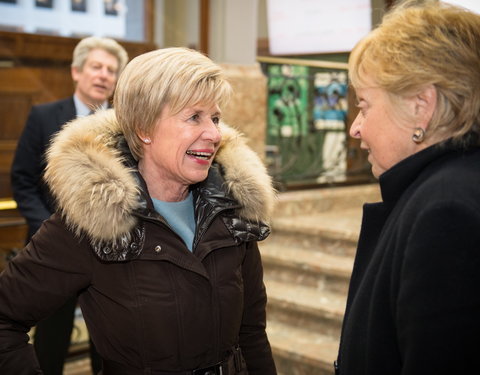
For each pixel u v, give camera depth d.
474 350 0.97
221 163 1.61
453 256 0.98
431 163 1.15
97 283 1.44
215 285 1.49
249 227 1.56
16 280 1.44
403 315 1.02
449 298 0.97
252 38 4.71
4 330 1.45
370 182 5.63
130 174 1.45
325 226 4.21
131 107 1.45
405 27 1.16
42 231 1.46
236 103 4.52
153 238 1.44
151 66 1.43
